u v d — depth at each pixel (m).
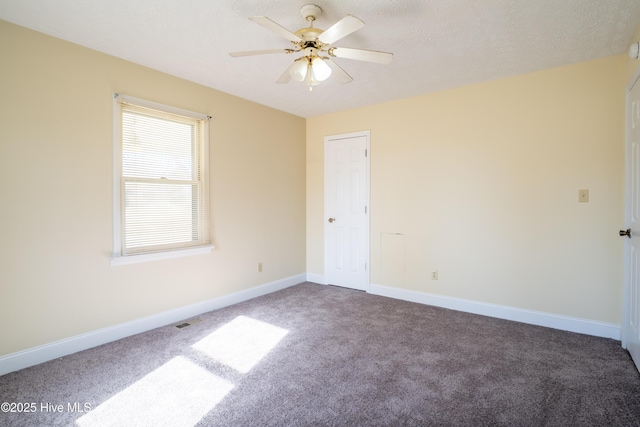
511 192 3.17
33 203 2.30
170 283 3.11
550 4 1.97
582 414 1.77
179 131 3.18
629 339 2.47
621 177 2.68
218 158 3.51
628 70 2.55
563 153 2.92
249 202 3.88
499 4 1.97
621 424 1.69
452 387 2.03
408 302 3.77
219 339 2.74
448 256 3.56
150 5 2.00
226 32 2.33
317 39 1.93
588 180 2.81
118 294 2.75
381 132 4.01
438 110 3.58
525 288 3.12
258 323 3.11
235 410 1.82
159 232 3.04
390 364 2.32
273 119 4.19
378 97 3.78
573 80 2.86
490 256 3.30
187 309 3.25
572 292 2.91
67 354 2.46
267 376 2.17
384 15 2.09
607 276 2.76
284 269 4.41
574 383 2.07
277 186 4.27
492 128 3.26
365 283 4.20
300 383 2.08
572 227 2.89
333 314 3.36
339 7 2.00
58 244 2.42
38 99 2.31
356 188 4.26
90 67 2.56
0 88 2.15
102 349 2.55
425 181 3.69
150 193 2.96
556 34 2.34
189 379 2.13
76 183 2.50
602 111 2.75
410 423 1.71
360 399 1.92
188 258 3.25
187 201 3.25
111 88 2.67
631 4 1.97
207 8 2.03
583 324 2.85
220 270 3.56
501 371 2.22
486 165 3.30
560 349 2.54
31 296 2.30
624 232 2.50
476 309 3.39
